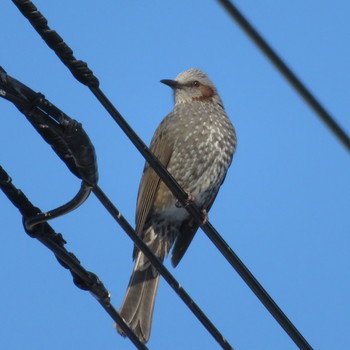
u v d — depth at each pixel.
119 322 8.63
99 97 8.05
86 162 7.90
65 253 8.20
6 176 7.86
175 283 8.90
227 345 9.14
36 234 8.05
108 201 8.34
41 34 7.51
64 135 7.73
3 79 7.50
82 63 7.76
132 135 8.62
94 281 8.38
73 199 8.09
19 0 7.23
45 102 7.70
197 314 9.04
